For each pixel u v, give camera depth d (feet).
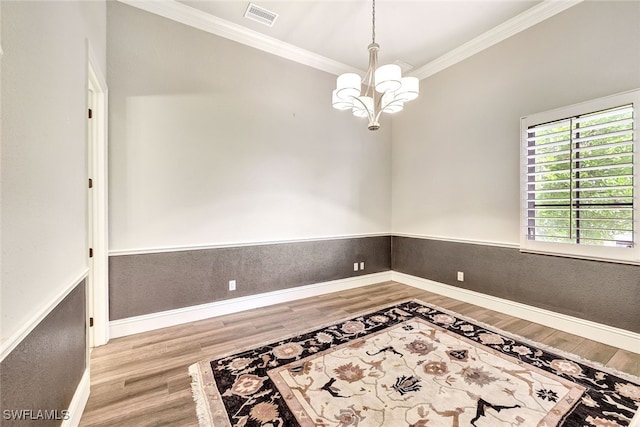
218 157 10.25
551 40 9.25
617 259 7.84
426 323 9.55
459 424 5.04
